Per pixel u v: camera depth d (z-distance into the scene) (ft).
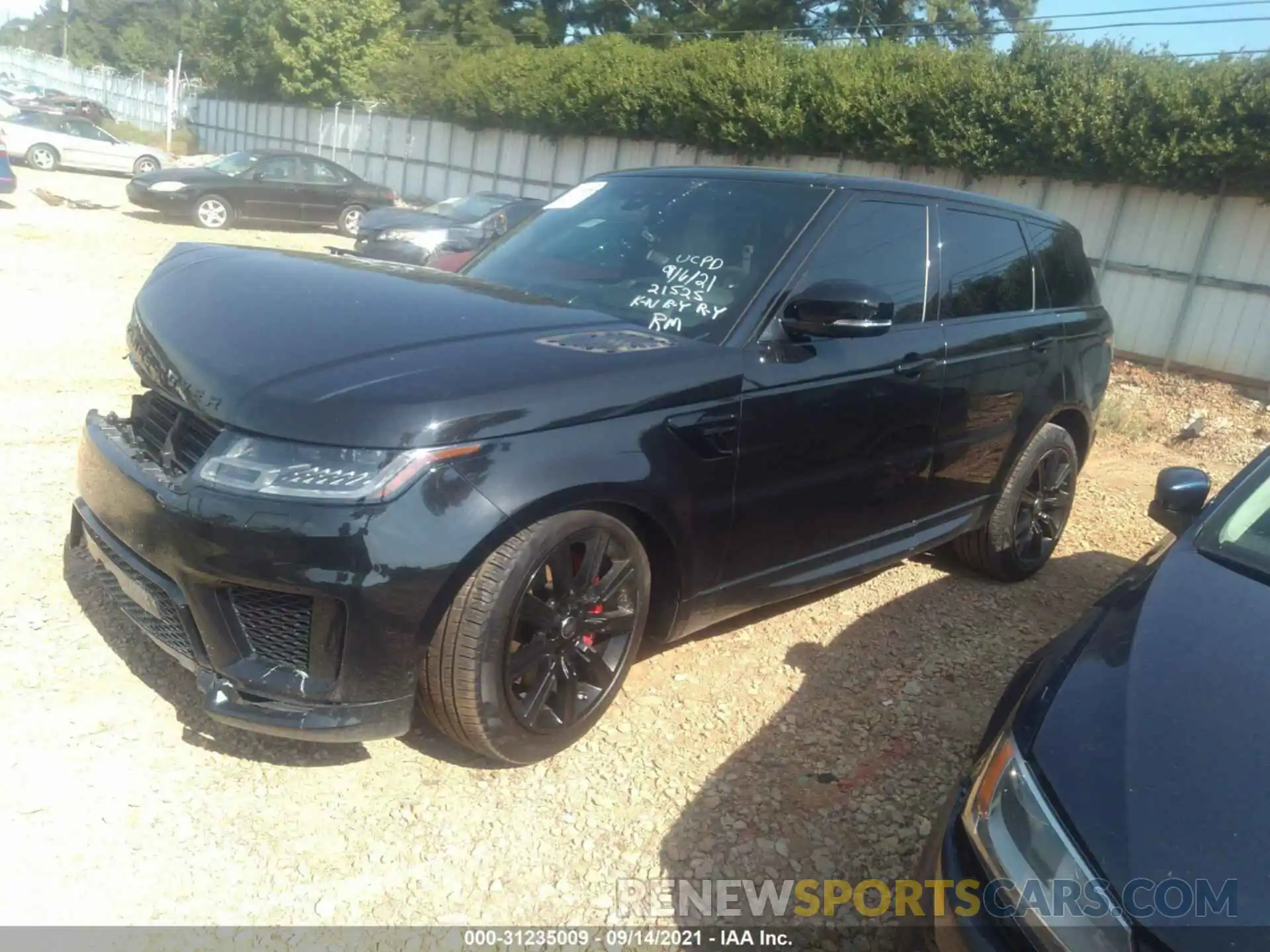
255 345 9.21
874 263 12.51
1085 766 6.49
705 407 10.19
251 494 8.23
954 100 50.06
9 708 9.88
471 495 8.43
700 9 117.39
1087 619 8.54
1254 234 41.75
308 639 8.49
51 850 8.27
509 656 9.07
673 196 13.02
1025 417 14.97
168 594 8.80
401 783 9.62
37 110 82.07
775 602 11.89
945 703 12.08
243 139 130.11
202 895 8.05
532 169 85.35
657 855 9.04
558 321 10.35
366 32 109.60
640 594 10.19
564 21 137.90
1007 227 15.25
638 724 10.97
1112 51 45.19
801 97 58.03
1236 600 8.08
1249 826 5.90
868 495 12.51
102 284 32.89
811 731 11.19
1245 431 34.50
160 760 9.48
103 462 9.71
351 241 59.82
